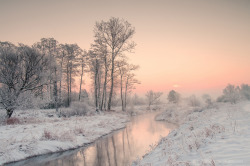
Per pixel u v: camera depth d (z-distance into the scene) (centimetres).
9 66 1750
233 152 541
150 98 6353
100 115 2506
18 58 1809
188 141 787
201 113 2286
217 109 2539
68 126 1504
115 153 1016
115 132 1695
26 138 1077
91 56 3262
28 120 1722
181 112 3027
